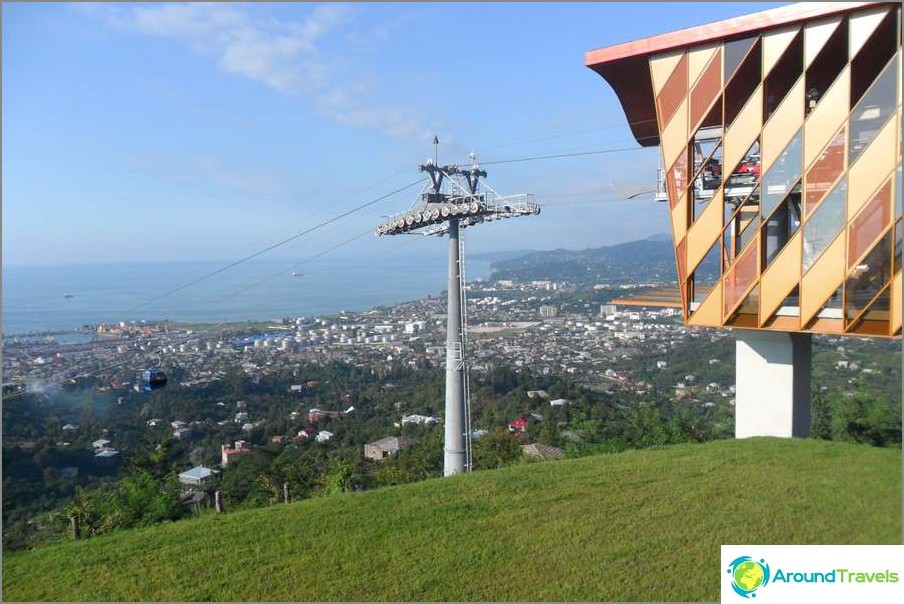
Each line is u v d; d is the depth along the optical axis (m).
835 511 9.27
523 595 7.83
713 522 9.21
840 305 11.91
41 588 8.66
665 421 22.27
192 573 8.79
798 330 12.34
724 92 12.88
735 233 13.27
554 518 9.73
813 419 17.47
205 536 9.95
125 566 9.13
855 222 11.52
